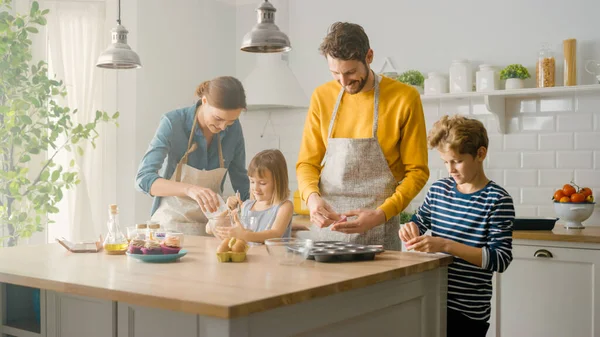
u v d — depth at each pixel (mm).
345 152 2395
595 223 3717
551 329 3318
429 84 4062
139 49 4215
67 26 4078
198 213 2957
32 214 3865
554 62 3709
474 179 2156
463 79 3932
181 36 4488
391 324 1879
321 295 1562
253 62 4848
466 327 2129
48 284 1703
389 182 2375
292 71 4648
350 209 2396
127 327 1621
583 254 3223
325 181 2467
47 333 1869
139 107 4215
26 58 3670
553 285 3307
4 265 1954
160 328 1535
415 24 4277
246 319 1388
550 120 3846
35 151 3689
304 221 3922
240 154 3191
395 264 1907
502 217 2062
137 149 4203
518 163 3936
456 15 4137
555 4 3824
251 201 2764
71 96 4082
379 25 4410
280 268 1853
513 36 3955
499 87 3912
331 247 2098
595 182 3730
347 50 2180
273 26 2660
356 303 1716
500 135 3986
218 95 2682
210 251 2242
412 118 2332
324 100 2516
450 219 2191
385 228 2391
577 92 3693
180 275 1740
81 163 4090
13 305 2154
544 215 3863
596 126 3723
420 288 1985
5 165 3701
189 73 4551
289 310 1503
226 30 4840
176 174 2975
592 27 3719
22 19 3648
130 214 4176
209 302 1372
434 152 4191
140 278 1699
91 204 4148
